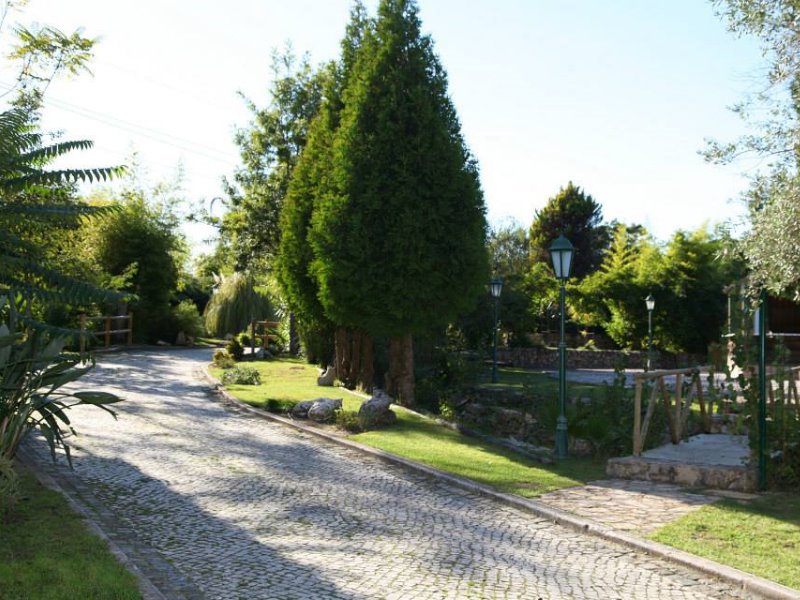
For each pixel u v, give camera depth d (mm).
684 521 7375
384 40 15578
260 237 29672
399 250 14648
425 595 5348
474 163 16359
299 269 18875
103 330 28234
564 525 7520
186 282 46344
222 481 8906
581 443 11562
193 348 33844
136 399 15742
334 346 22141
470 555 6402
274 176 29391
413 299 14812
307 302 19078
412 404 16406
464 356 19453
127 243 31047
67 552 5562
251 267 31234
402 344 16641
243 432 12672
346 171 15133
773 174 9875
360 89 15391
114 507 7453
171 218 38812
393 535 6957
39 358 7262
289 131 29516
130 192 37969
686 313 34625
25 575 4992
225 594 5227
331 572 5797
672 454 10195
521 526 7500
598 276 36125
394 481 9492
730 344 10117
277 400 16000
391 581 5629
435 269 14914
